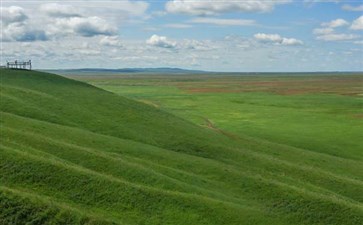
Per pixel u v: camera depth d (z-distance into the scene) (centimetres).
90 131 6862
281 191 4931
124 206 3981
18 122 5969
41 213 3425
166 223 3853
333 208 4525
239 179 5300
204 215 4038
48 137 5603
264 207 4609
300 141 8775
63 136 5891
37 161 4331
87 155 5056
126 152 5825
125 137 6906
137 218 3847
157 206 4050
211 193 4728
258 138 8694
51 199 3803
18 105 7075
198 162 5819
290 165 6378
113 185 4209
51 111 7319
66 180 4159
